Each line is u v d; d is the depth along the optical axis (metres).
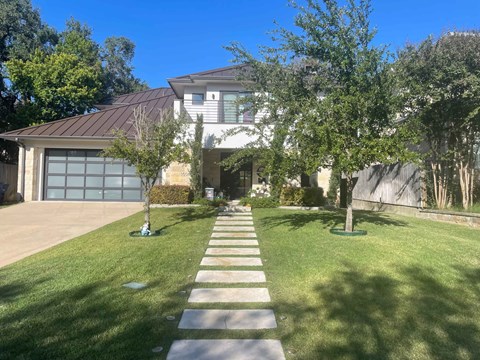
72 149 18.30
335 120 8.56
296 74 9.92
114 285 5.51
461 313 4.41
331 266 6.29
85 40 31.91
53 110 25.25
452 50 10.73
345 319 4.26
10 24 26.53
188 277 5.93
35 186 18.17
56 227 11.19
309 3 8.84
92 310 4.55
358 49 8.68
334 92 8.83
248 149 10.71
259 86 10.43
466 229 9.91
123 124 18.84
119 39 39.06
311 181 18.05
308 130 8.38
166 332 3.97
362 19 8.71
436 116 11.67
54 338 3.82
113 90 38.81
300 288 5.34
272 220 11.88
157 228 10.51
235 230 10.24
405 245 7.73
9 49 26.66
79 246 8.23
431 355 3.48
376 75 8.73
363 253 7.07
